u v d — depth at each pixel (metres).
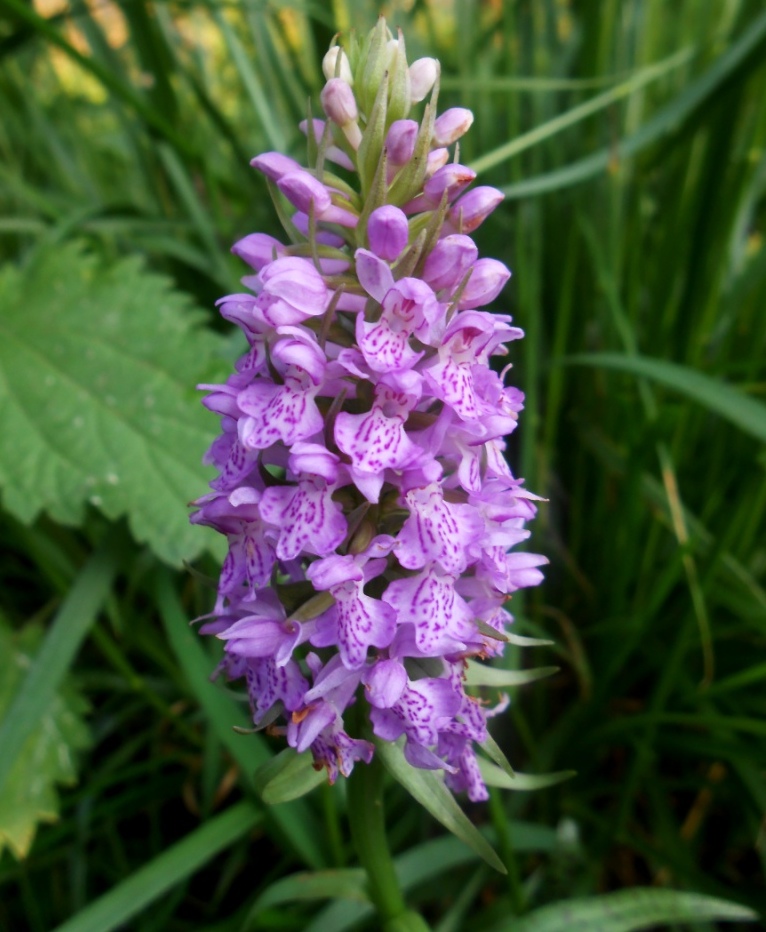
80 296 0.20
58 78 0.25
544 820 0.20
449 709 0.11
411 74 0.11
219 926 0.16
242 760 0.16
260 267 0.11
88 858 0.19
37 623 0.20
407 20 0.22
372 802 0.12
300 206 0.10
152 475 0.18
